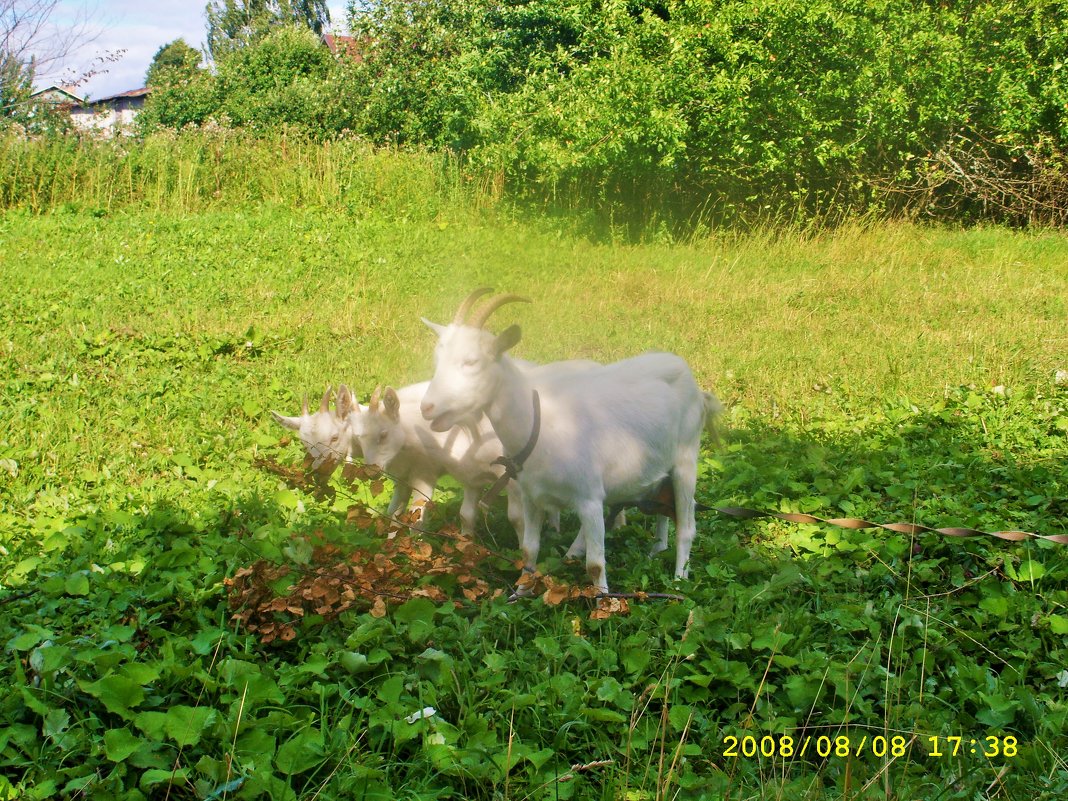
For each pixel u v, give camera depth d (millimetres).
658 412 4656
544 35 19750
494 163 15359
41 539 5004
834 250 13508
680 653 3818
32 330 9195
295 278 11711
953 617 4270
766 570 4715
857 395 7809
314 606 4031
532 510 4527
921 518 5285
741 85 14062
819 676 3646
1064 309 10555
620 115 14156
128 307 10195
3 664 3658
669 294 11242
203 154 16781
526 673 3816
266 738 3258
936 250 13578
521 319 10062
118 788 3021
